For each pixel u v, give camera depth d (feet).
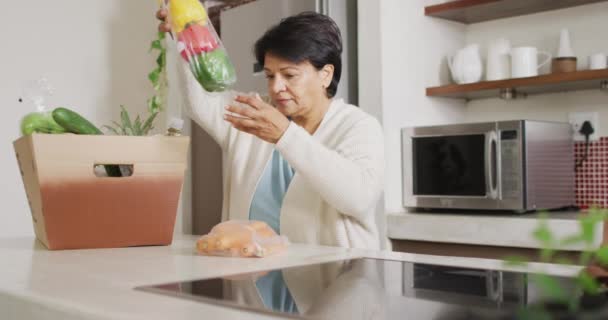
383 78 8.50
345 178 4.32
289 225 5.07
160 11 4.61
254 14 9.09
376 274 2.77
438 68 9.32
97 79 9.77
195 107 5.66
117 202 3.90
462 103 9.70
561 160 8.16
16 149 4.06
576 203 8.50
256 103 4.17
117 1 10.00
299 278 2.66
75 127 3.86
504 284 2.48
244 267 3.03
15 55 8.90
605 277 2.24
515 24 9.15
